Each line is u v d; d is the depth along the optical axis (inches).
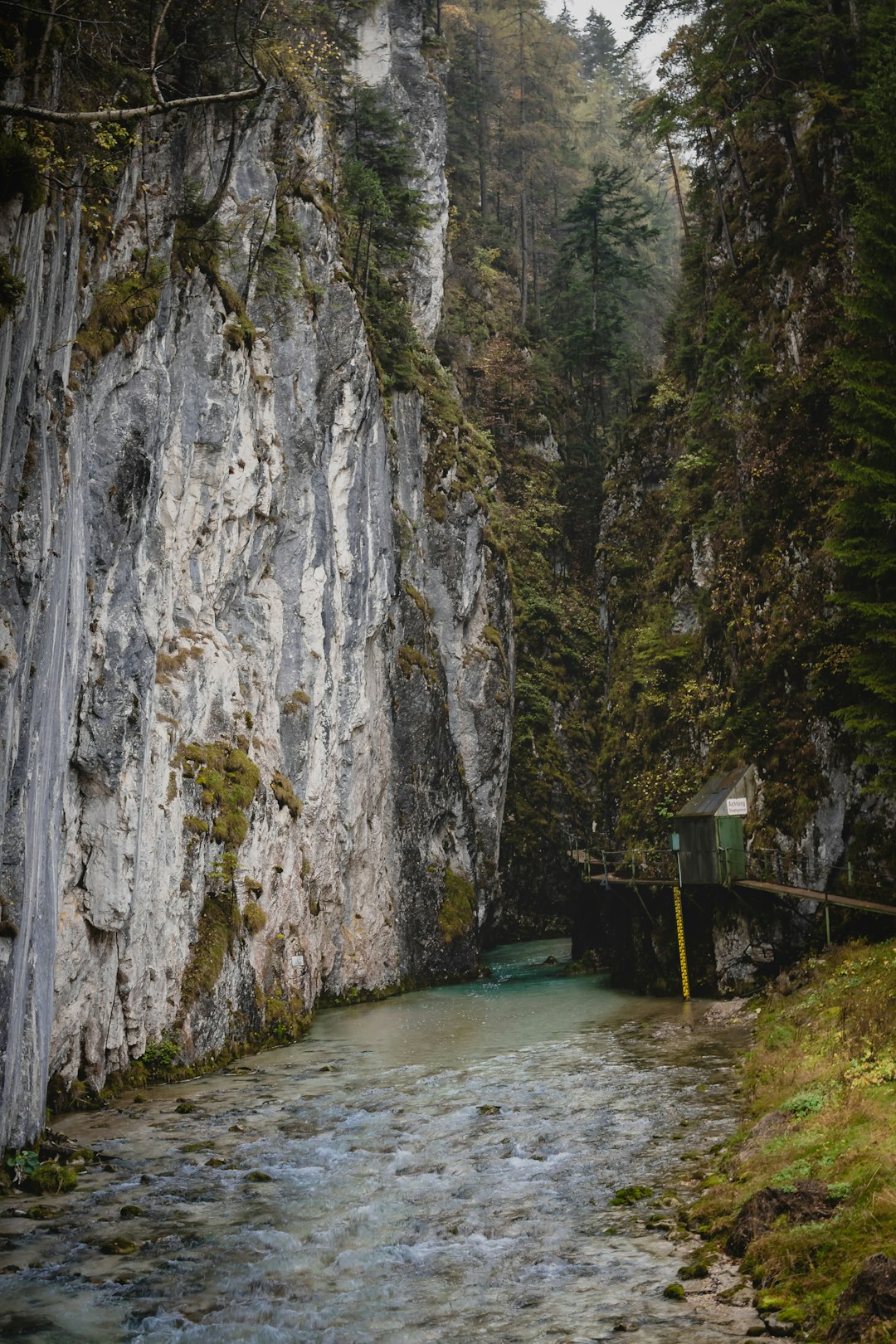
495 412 2317.9
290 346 1284.4
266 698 1189.1
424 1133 688.4
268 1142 677.9
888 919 1090.1
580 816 2055.9
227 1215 546.0
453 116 2669.8
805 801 1184.2
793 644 1266.0
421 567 1739.7
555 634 2158.0
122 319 847.7
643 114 1686.8
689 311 1830.7
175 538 1027.9
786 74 1530.5
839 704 1198.3
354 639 1403.8
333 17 1776.6
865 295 1166.3
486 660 1831.9
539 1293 442.3
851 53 1481.3
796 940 1149.7
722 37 1533.0
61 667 682.8
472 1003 1309.1
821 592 1259.2
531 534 2206.0
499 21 3019.2
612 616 1985.7
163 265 943.7
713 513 1498.5
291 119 1380.4
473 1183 586.2
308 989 1199.6
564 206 3058.6
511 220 2888.8
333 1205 560.1
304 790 1254.3
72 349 765.9
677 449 1941.4
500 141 2874.0
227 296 1129.4
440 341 2273.6
